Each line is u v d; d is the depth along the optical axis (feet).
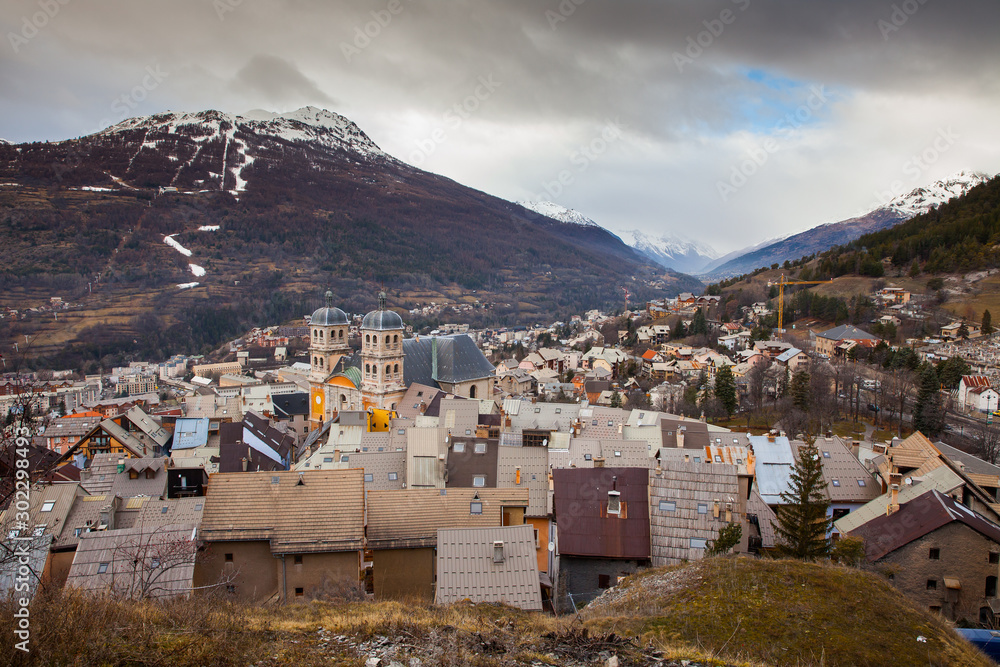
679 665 82.23
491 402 368.48
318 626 87.92
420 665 77.41
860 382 458.91
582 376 643.86
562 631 91.76
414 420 344.49
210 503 159.94
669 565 145.69
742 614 101.45
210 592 128.26
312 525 157.07
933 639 98.22
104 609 80.64
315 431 419.13
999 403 437.58
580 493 170.09
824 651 91.97
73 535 186.09
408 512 169.27
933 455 227.61
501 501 178.19
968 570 156.04
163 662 72.18
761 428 402.52
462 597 122.42
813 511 156.04
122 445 347.36
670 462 172.96
